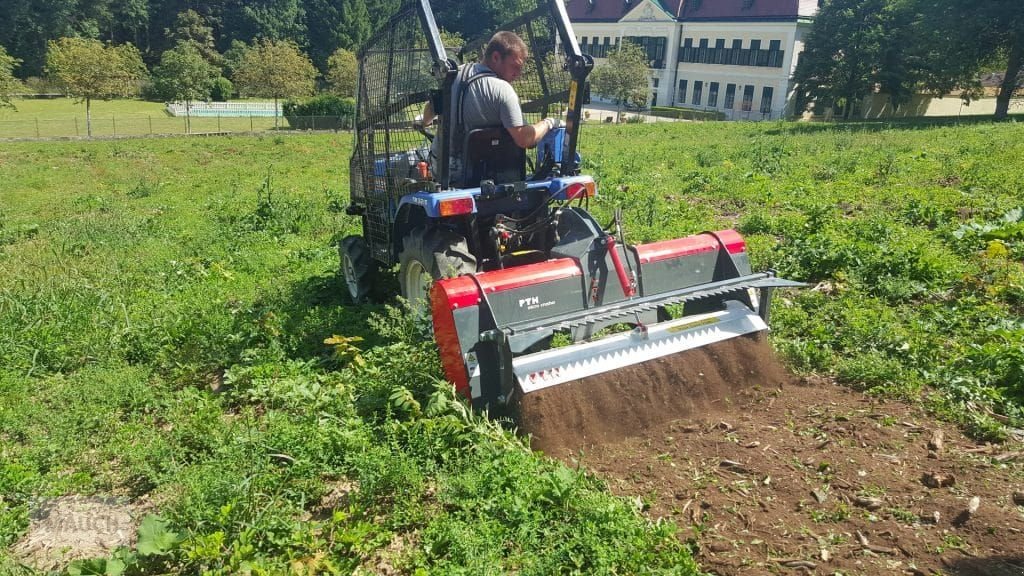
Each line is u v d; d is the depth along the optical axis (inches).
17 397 227.6
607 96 2017.7
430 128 245.1
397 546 150.9
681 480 166.4
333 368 239.3
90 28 2834.6
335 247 419.8
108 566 143.9
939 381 199.3
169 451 185.9
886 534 142.4
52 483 182.5
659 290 214.7
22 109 2022.6
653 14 2468.0
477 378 182.1
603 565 135.6
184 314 284.2
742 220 429.4
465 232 235.5
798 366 219.3
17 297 305.7
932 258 296.8
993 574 129.0
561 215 230.2
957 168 560.4
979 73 1717.5
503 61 214.5
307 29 3070.9
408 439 178.5
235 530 152.9
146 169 980.6
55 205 668.1
